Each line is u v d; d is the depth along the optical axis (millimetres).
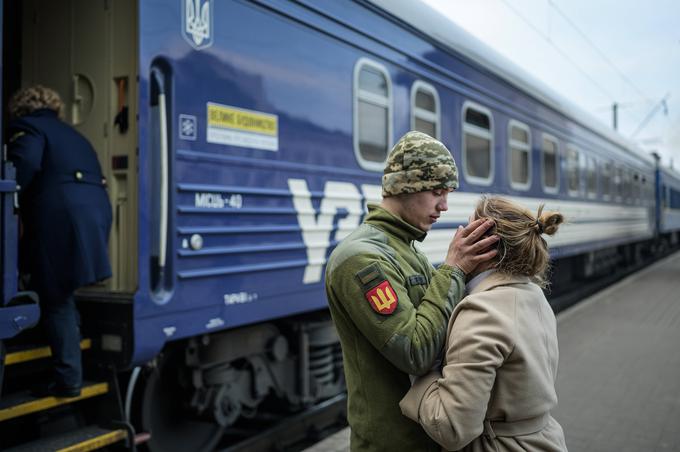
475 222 1853
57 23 3883
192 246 3594
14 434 3385
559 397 5258
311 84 4570
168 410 4168
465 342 1656
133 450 3428
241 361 4578
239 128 3943
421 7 6145
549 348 1777
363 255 1812
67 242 3285
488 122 7523
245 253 3959
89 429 3402
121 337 3354
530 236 1797
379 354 1831
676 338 7559
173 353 4125
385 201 2012
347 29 4961
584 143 12234
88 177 3426
